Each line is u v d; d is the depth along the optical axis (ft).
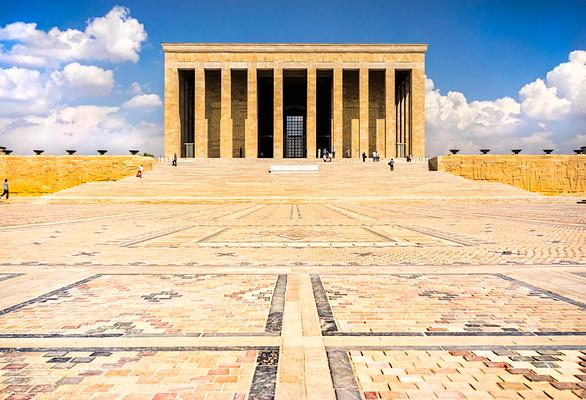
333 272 23.58
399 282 21.25
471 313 16.19
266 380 10.69
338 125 183.73
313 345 12.98
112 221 56.95
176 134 185.26
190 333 14.05
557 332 14.14
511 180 143.54
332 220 57.62
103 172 141.59
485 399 9.82
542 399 9.80
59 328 14.52
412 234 41.27
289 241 36.22
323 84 214.07
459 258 27.99
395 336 13.79
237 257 28.35
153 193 116.06
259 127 221.05
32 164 141.28
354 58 184.75
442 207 89.35
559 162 143.43
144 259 27.63
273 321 15.26
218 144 200.44
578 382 10.61
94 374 11.04
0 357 12.10
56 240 37.17
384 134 200.75
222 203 103.50
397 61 185.37
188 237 39.17
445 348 12.79
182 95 194.80
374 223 53.06
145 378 10.82
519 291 19.44
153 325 14.84
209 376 10.93
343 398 9.80
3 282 21.20
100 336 13.75
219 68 185.26
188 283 21.03
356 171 139.03
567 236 39.68
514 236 39.60
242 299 18.12
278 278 22.12
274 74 184.24
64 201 103.50
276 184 121.29
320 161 159.33
